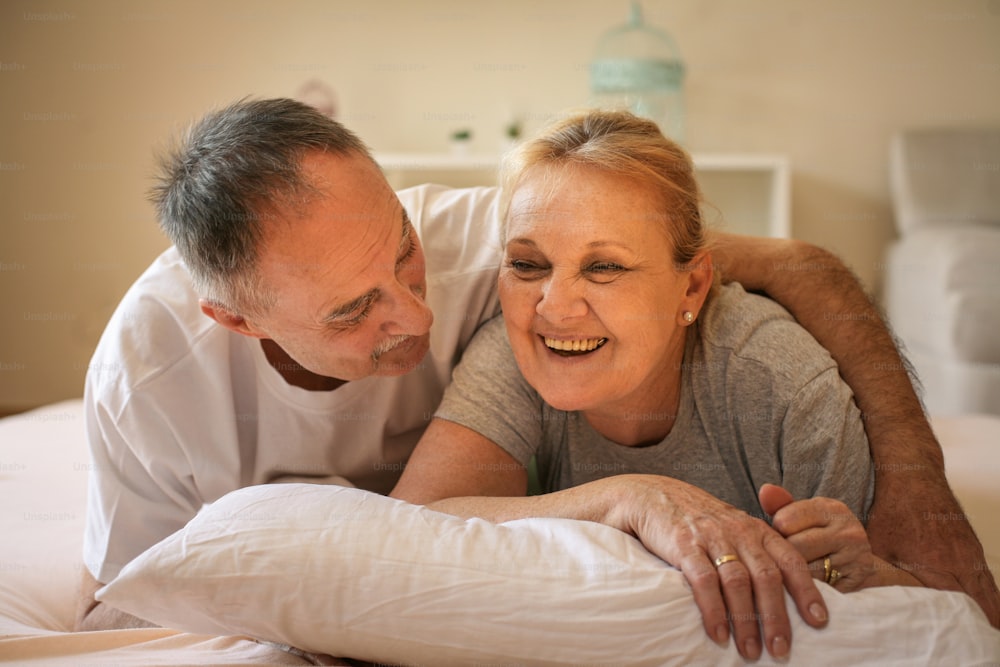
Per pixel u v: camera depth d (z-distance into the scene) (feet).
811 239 12.33
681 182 3.36
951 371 9.20
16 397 12.46
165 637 3.03
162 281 4.03
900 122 12.12
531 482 4.37
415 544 2.65
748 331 3.55
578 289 3.19
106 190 12.21
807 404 3.41
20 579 4.01
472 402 3.68
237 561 2.66
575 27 12.04
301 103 3.55
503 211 3.51
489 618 2.52
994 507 4.40
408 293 3.53
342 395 4.03
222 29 12.07
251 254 3.36
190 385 3.93
